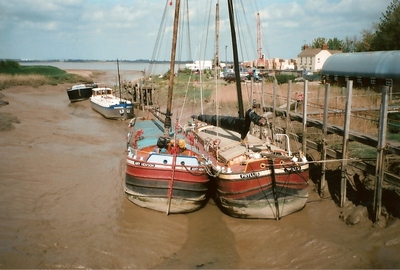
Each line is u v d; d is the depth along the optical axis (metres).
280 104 27.36
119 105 34.56
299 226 12.87
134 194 14.40
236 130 13.73
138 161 13.93
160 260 11.11
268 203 13.23
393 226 11.92
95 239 12.01
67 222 13.10
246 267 10.78
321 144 15.64
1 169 18.47
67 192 15.95
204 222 13.55
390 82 31.31
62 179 17.58
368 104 24.56
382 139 12.08
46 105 43.28
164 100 40.38
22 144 23.78
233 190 13.14
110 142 26.09
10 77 62.47
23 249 11.19
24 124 30.19
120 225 13.05
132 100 43.34
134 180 14.18
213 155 15.66
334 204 14.27
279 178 13.16
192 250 11.67
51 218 13.37
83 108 42.69
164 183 13.70
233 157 13.91
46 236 12.05
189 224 13.39
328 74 40.53
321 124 16.14
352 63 36.66
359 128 19.81
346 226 12.70
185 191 13.80
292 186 13.37
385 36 44.19
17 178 17.36
